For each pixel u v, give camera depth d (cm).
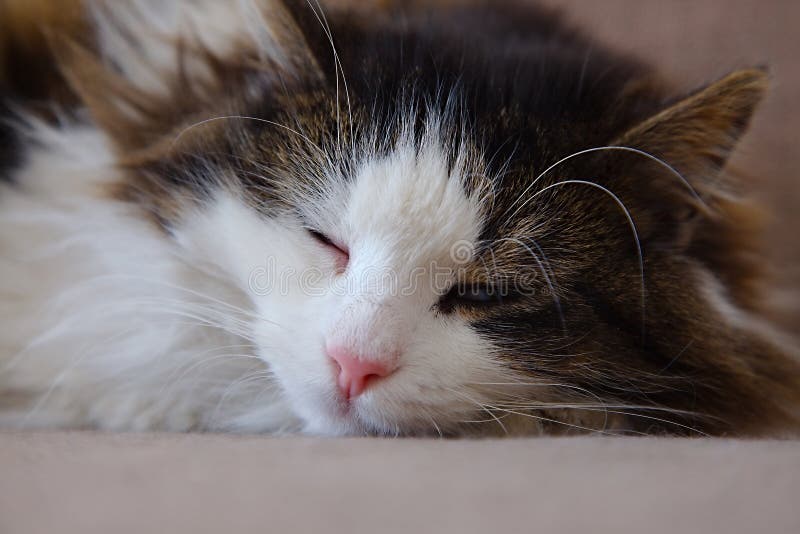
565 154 36
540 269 35
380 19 39
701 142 36
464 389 35
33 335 39
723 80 36
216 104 38
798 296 43
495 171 35
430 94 36
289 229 36
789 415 39
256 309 37
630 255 36
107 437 34
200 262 38
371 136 36
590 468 29
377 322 34
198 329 39
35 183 41
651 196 37
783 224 45
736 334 38
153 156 39
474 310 36
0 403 40
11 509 27
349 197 35
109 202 39
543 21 43
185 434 36
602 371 36
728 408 38
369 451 31
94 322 39
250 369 39
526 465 29
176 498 27
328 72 37
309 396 35
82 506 27
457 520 26
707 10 53
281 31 37
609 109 37
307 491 27
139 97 40
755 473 29
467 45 38
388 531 26
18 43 43
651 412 37
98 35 42
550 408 37
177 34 40
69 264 40
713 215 38
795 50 52
